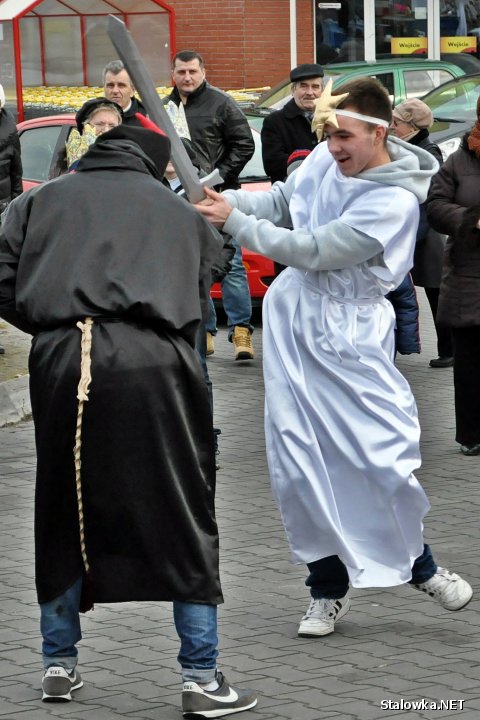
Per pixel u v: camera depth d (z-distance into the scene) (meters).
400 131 12.39
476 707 5.76
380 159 6.41
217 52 29.22
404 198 6.32
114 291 5.49
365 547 6.52
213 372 13.64
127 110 10.53
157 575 5.54
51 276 5.54
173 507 5.52
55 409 5.50
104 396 5.45
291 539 6.60
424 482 9.69
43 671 6.27
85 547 5.55
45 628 5.85
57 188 5.65
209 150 12.58
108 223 5.57
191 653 5.67
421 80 23.72
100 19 24.48
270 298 6.68
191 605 5.63
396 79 23.64
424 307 17.22
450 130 19.98
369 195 6.34
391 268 6.39
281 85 22.92
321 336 6.50
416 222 6.43
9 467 10.33
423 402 12.26
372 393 6.46
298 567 7.84
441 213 10.03
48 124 17.16
